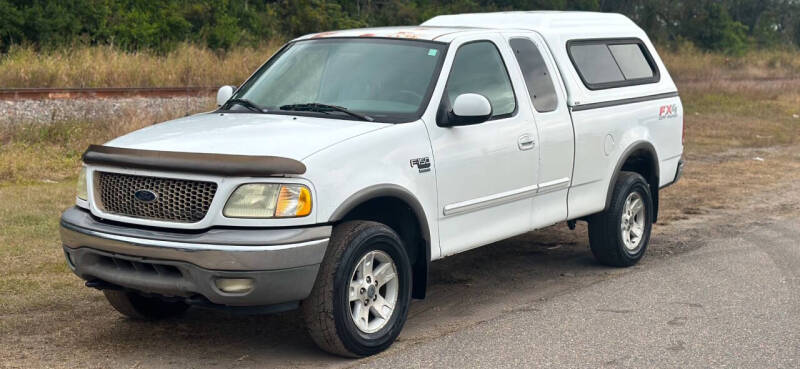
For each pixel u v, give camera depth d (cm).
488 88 627
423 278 578
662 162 820
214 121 576
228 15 3173
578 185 709
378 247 529
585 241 886
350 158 513
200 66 2041
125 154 508
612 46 784
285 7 3741
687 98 2448
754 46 5806
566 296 673
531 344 553
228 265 474
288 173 482
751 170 1355
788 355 530
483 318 618
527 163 646
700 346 547
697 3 5631
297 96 610
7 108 1424
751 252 824
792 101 2594
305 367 512
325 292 501
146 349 543
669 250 841
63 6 2514
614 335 571
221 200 482
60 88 1580
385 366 513
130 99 1603
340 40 648
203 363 519
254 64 2211
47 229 827
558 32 723
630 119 766
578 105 703
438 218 575
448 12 4581
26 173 1115
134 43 2644
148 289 501
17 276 683
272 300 488
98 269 520
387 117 567
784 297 662
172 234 489
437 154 570
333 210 497
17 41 2380
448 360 523
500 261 801
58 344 545
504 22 738
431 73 593
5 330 567
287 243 479
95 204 523
